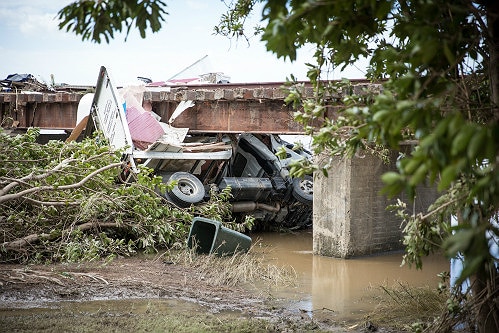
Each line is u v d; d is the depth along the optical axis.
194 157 18.19
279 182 19.69
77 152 13.74
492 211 5.47
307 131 6.62
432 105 3.91
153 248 14.45
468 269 3.40
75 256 12.21
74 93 22.00
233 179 18.89
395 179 3.69
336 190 15.18
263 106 17.09
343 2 4.16
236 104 17.70
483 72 5.93
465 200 5.54
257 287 11.49
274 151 20.75
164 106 19.48
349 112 4.73
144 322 8.36
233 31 9.12
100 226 13.92
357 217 15.19
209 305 9.87
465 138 3.31
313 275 12.92
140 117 18.38
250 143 20.06
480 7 5.48
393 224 16.08
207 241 14.78
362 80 12.84
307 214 20.92
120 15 5.25
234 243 13.87
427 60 4.03
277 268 13.23
